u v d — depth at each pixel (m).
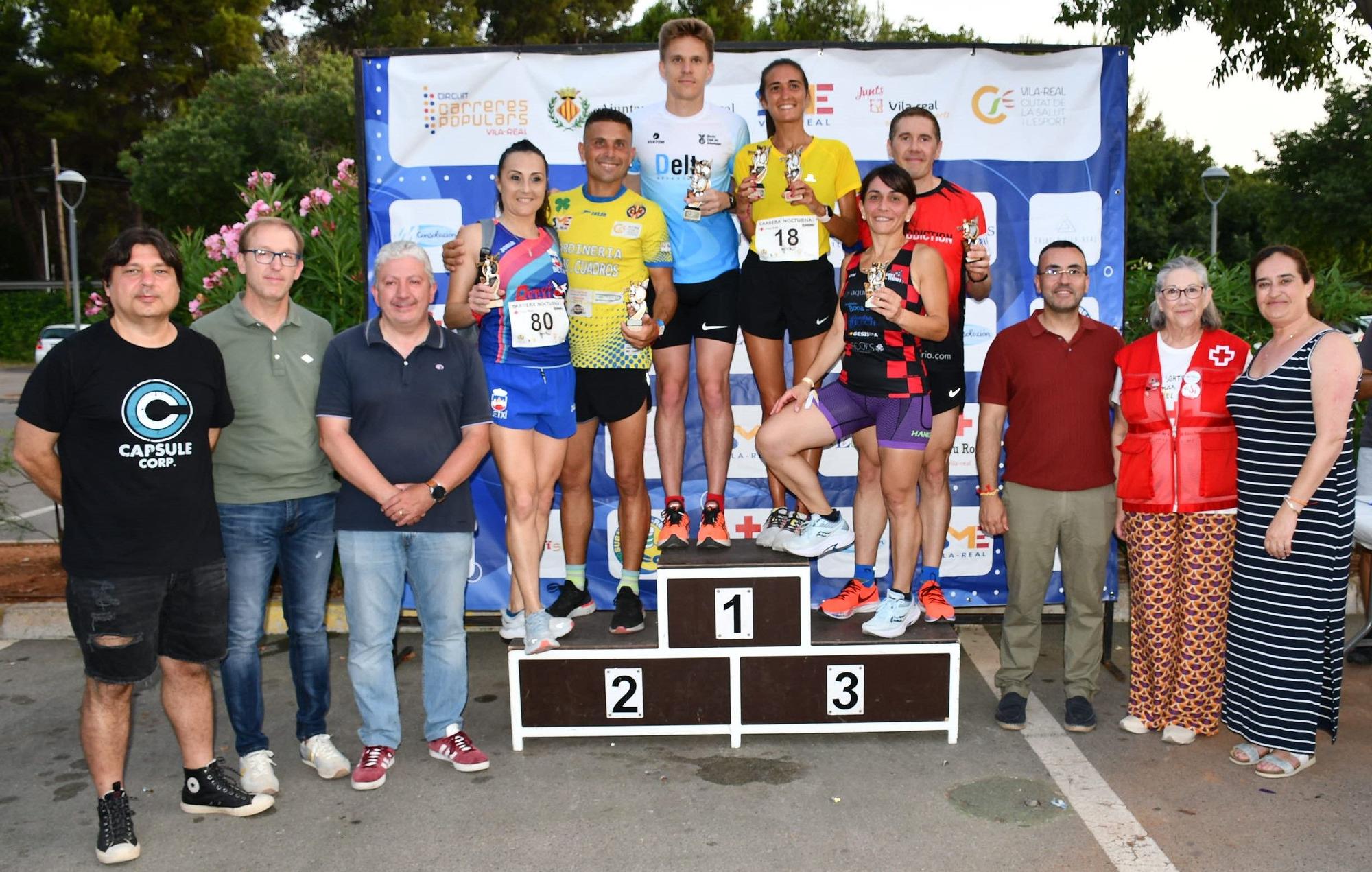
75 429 3.15
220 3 31.64
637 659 4.11
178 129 27.25
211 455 3.41
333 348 3.72
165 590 3.30
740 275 4.70
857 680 4.11
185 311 6.46
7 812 3.65
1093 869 3.14
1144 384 4.02
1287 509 3.68
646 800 3.67
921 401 4.02
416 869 3.21
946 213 4.39
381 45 30.27
